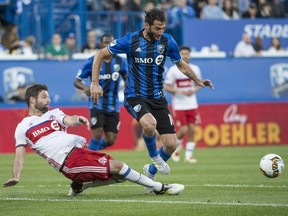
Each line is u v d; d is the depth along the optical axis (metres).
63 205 27.52
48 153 28.34
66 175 28.45
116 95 45.75
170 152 32.34
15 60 64.81
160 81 32.19
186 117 54.19
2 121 62.91
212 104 68.56
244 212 25.22
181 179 38.81
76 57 67.56
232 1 79.69
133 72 32.09
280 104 70.62
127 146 65.94
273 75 72.06
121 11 75.44
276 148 65.69
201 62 69.88
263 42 77.19
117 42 31.72
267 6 80.44
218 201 28.33
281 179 37.78
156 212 25.47
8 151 62.91
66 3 78.06
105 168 28.20
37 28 70.44
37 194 31.52
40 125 28.52
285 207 26.39
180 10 75.19
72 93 65.88
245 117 69.50
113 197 29.91
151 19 30.81
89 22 75.19
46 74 65.38
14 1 80.00
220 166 47.94
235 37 76.06
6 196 30.88
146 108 31.72
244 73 71.06
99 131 45.50
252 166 47.31
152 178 32.56
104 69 44.91
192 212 25.38
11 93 64.56
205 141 68.12
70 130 63.16
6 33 71.94
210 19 75.31
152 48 31.66
